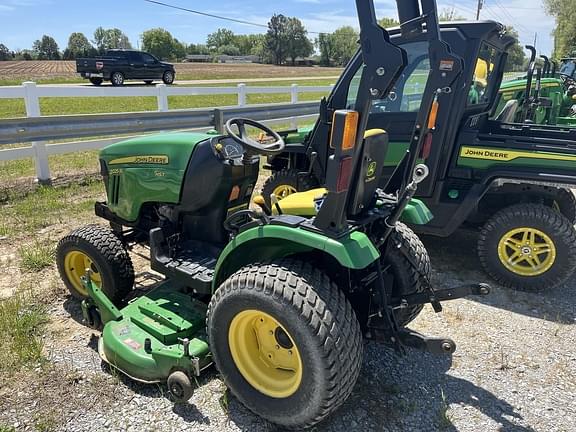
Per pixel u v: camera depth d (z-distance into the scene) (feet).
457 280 14.17
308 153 16.12
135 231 12.33
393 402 8.93
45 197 19.81
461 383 9.55
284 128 37.91
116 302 11.50
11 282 12.96
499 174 13.35
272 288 7.50
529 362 10.31
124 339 9.34
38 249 14.75
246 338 8.34
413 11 8.30
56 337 10.58
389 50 6.95
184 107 51.57
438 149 13.41
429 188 13.79
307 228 7.65
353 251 7.28
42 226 16.83
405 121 14.73
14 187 21.20
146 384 9.16
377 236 8.65
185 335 9.32
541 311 12.53
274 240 8.21
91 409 8.54
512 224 13.30
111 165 11.60
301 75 124.67
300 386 7.54
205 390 9.03
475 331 11.48
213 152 10.08
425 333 11.32
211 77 109.81
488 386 9.50
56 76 104.68
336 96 15.25
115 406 8.63
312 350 7.22
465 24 13.08
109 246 11.10
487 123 16.26
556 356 10.55
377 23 7.03
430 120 8.59
